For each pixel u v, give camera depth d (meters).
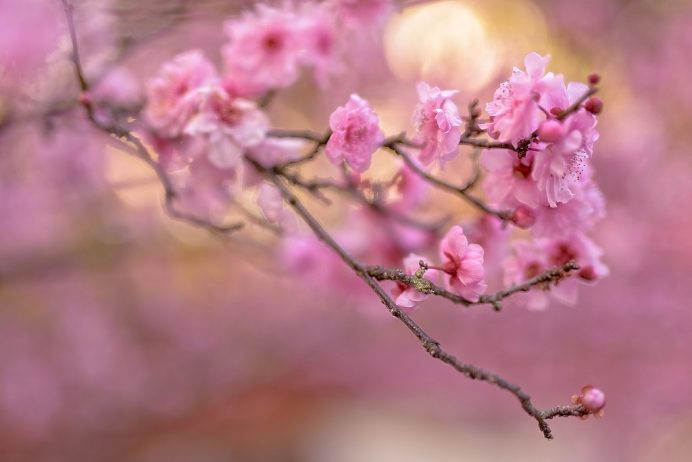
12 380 8.74
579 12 7.03
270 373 9.50
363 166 2.45
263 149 2.84
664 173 6.62
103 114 3.39
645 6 6.96
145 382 9.12
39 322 8.92
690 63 6.76
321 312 8.92
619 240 6.59
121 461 8.84
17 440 8.66
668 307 7.12
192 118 2.80
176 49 5.72
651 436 8.79
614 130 6.63
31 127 4.70
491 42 6.91
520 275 2.63
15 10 3.17
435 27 6.96
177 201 3.38
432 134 2.33
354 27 3.31
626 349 7.67
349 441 10.14
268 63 3.06
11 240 6.80
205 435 9.45
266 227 3.35
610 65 7.02
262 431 9.81
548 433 1.91
